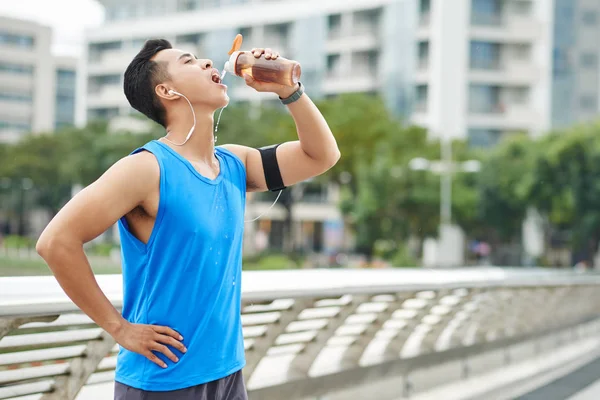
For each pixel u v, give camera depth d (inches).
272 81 87.0
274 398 177.6
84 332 119.0
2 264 1663.4
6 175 2390.5
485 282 268.4
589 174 1753.2
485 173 1923.0
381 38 2443.4
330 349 224.8
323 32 2549.2
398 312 234.4
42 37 3169.3
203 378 81.9
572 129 1827.0
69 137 2342.5
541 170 1793.8
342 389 206.1
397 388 241.1
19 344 110.2
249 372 167.5
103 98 2913.4
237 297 87.7
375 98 1911.9
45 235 76.0
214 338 83.1
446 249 2342.5
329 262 2207.2
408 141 1879.9
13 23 3107.8
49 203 2620.6
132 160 79.4
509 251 2294.5
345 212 1936.5
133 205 79.3
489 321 330.0
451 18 2332.7
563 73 2449.6
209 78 85.7
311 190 2573.8
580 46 2469.2
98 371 133.3
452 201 1894.7
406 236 1856.5
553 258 2281.0
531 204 1840.6
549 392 303.4
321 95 2546.8
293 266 1918.1
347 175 1916.8
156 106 86.0
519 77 2362.2
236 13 2711.6
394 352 241.8
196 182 82.1
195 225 80.7
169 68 85.2
